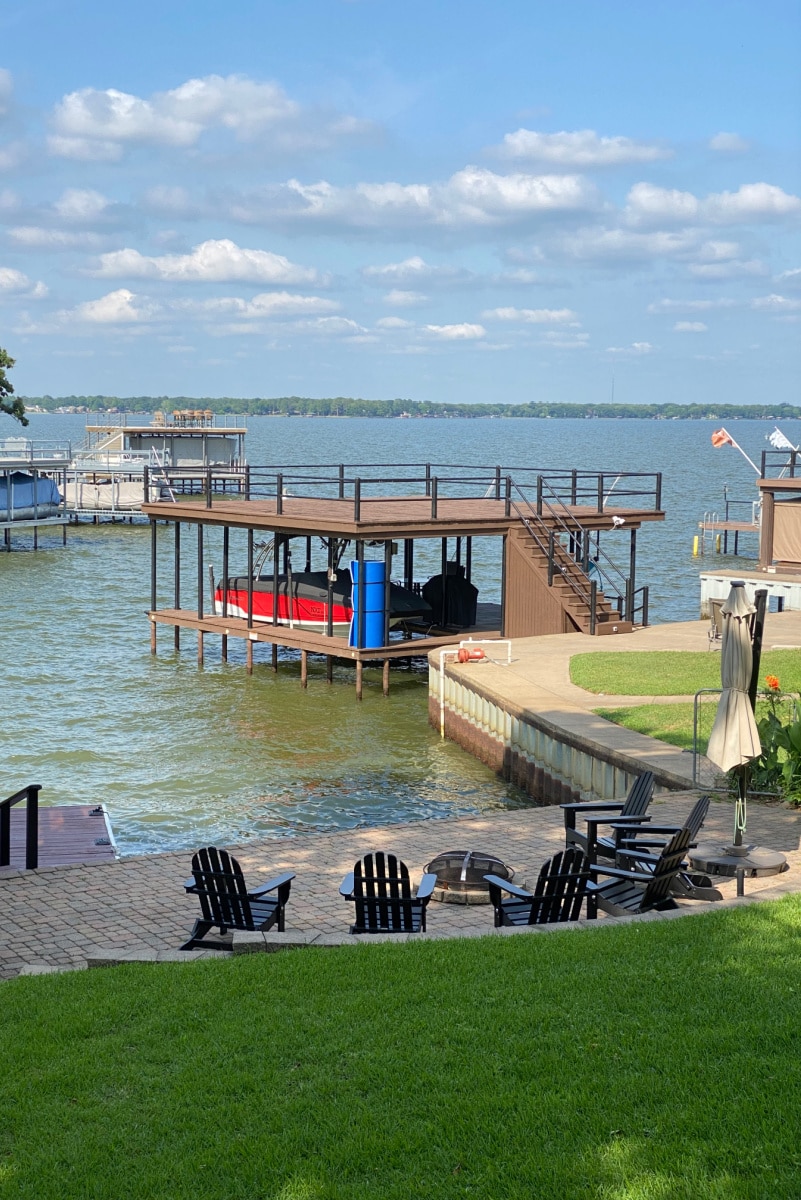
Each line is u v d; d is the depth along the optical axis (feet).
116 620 127.34
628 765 55.26
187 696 90.58
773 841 43.06
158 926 36.52
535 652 84.48
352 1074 22.61
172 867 42.60
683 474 452.35
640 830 39.68
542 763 64.44
